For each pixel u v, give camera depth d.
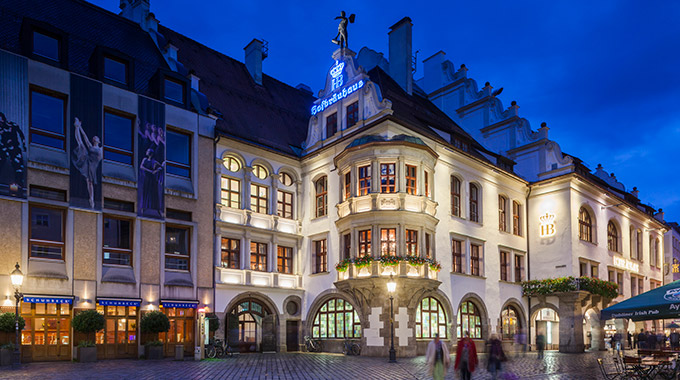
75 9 27.20
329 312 29.81
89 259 23.03
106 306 23.33
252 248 29.52
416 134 29.83
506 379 14.58
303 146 33.34
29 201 21.80
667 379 17.00
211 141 28.05
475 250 32.50
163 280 25.12
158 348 23.64
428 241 28.55
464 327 30.75
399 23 39.38
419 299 27.52
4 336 20.50
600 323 36.84
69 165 22.95
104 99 24.39
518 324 34.75
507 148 38.84
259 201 30.30
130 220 24.61
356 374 18.09
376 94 29.59
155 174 25.47
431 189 28.91
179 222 26.06
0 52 21.70
